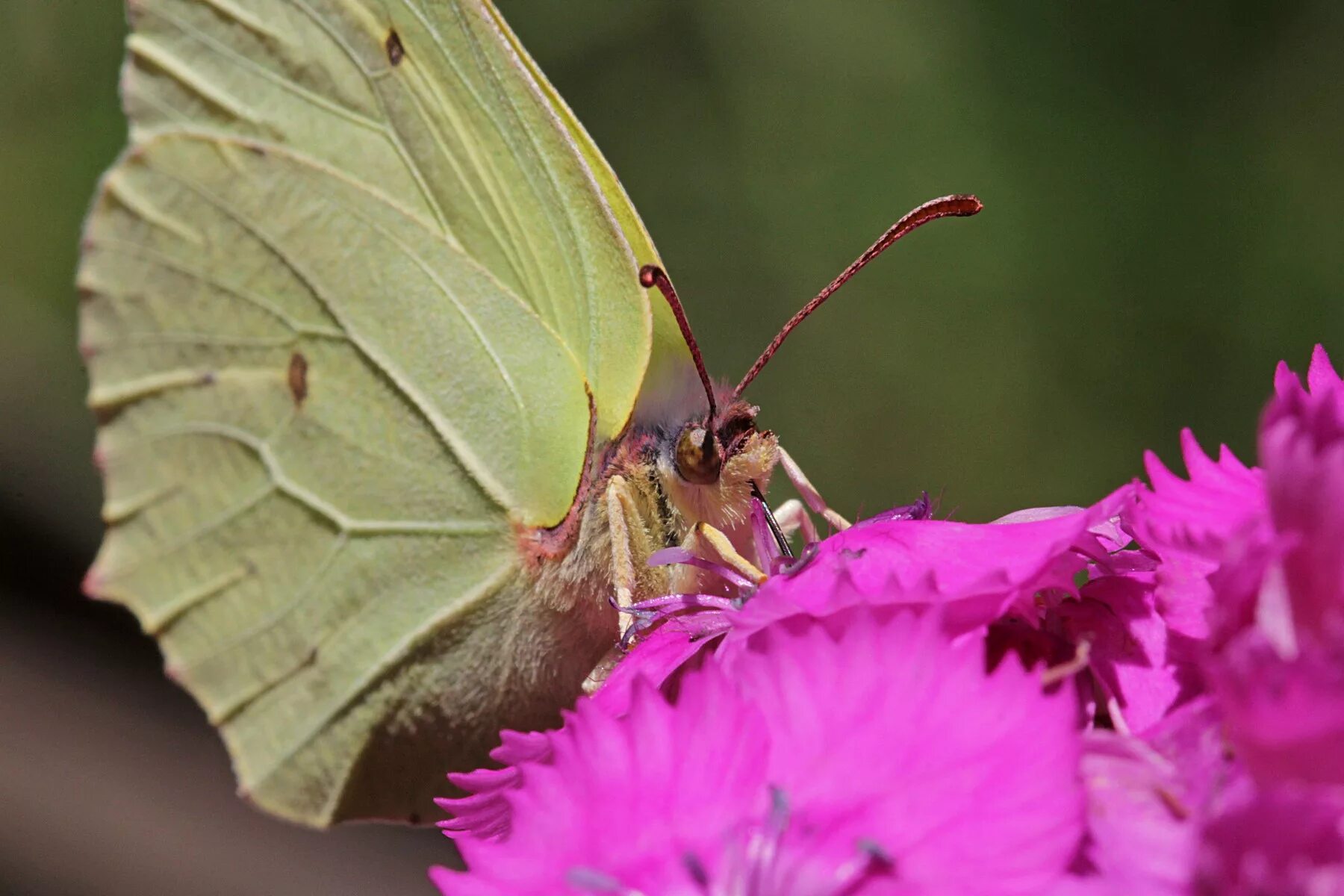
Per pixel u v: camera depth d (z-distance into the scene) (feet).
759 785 0.92
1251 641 0.90
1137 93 1.92
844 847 0.91
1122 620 0.94
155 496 1.01
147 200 1.00
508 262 1.02
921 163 1.90
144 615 1.01
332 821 1.03
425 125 1.02
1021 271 1.85
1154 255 1.86
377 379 1.02
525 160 1.02
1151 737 0.92
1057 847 0.91
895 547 0.95
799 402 1.86
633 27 1.99
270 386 1.01
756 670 0.93
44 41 1.80
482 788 0.97
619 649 1.01
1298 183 1.86
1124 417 1.82
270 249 1.01
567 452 1.02
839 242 1.90
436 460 1.02
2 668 1.51
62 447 1.64
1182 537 0.93
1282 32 1.92
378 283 1.02
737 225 1.93
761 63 1.96
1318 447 0.91
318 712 1.02
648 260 1.03
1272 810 0.89
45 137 1.79
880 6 1.95
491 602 1.02
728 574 0.99
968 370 1.84
